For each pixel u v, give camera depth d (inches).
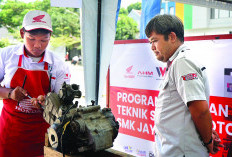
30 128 82.1
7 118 81.7
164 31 57.7
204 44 95.8
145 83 114.1
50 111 63.7
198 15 457.7
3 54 80.6
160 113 60.3
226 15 434.0
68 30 454.0
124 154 58.4
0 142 83.0
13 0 396.8
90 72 120.0
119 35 586.2
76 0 105.7
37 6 421.7
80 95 63.6
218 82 93.1
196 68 54.8
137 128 119.5
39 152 85.0
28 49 76.2
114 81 127.3
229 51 89.4
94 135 54.2
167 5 469.4
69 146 57.0
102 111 61.6
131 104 121.0
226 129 92.5
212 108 96.0
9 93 78.4
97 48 119.5
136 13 577.0
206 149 58.4
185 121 56.2
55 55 84.4
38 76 80.5
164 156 58.7
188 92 52.6
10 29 390.0
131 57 118.6
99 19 116.6
